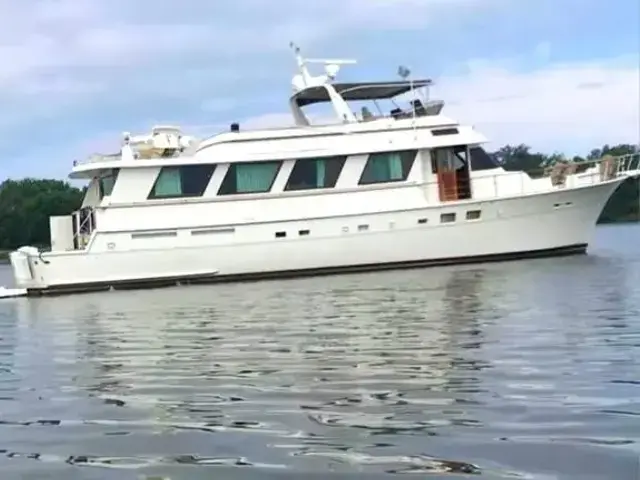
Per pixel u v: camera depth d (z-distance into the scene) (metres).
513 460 5.36
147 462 5.61
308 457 5.57
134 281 22.28
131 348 11.16
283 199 22.62
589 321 11.45
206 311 15.54
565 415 6.41
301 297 17.22
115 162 21.88
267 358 9.61
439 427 6.20
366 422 6.42
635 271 19.22
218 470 5.38
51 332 13.64
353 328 11.85
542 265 21.88
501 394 7.19
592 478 4.98
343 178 22.84
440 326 11.60
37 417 7.07
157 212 22.28
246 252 22.56
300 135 22.78
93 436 6.34
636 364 8.30
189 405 7.29
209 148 22.50
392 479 5.09
